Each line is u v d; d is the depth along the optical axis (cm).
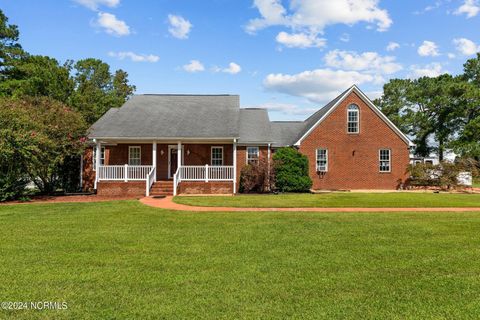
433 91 4328
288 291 496
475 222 1062
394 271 588
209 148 2334
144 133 2039
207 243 782
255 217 1155
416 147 4553
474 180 2884
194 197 1792
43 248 732
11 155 1647
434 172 2398
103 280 538
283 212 1276
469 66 3959
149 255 680
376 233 897
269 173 2089
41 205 1477
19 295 478
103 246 751
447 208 1396
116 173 2005
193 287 509
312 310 433
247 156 2334
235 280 539
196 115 2292
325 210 1332
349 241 805
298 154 2195
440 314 424
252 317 412
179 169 2053
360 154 2412
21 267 601
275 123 2955
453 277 559
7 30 3061
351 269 598
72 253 693
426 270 594
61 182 2230
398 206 1448
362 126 2417
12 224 1020
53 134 1881
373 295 483
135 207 1399
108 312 425
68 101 3553
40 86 3177
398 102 4641
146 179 1933
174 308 436
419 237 850
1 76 3059
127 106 2423
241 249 729
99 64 4750
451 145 3731
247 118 2625
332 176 2400
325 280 541
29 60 3231
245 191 2127
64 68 3688
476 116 3788
